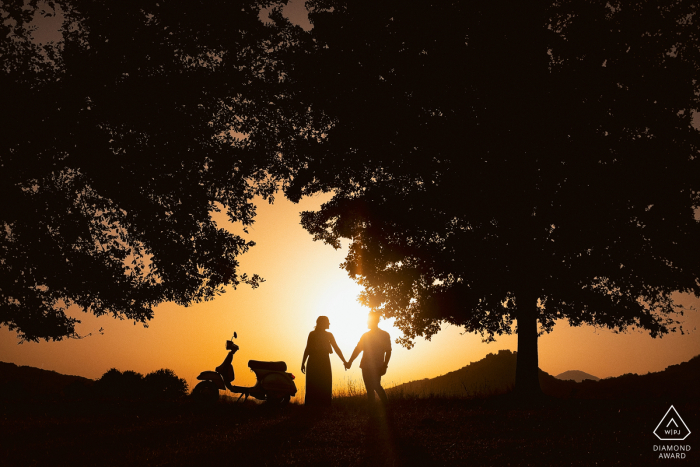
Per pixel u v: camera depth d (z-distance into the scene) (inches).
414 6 537.0
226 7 518.6
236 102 580.1
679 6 510.9
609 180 484.4
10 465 198.1
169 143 505.7
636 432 269.0
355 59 567.8
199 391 458.9
